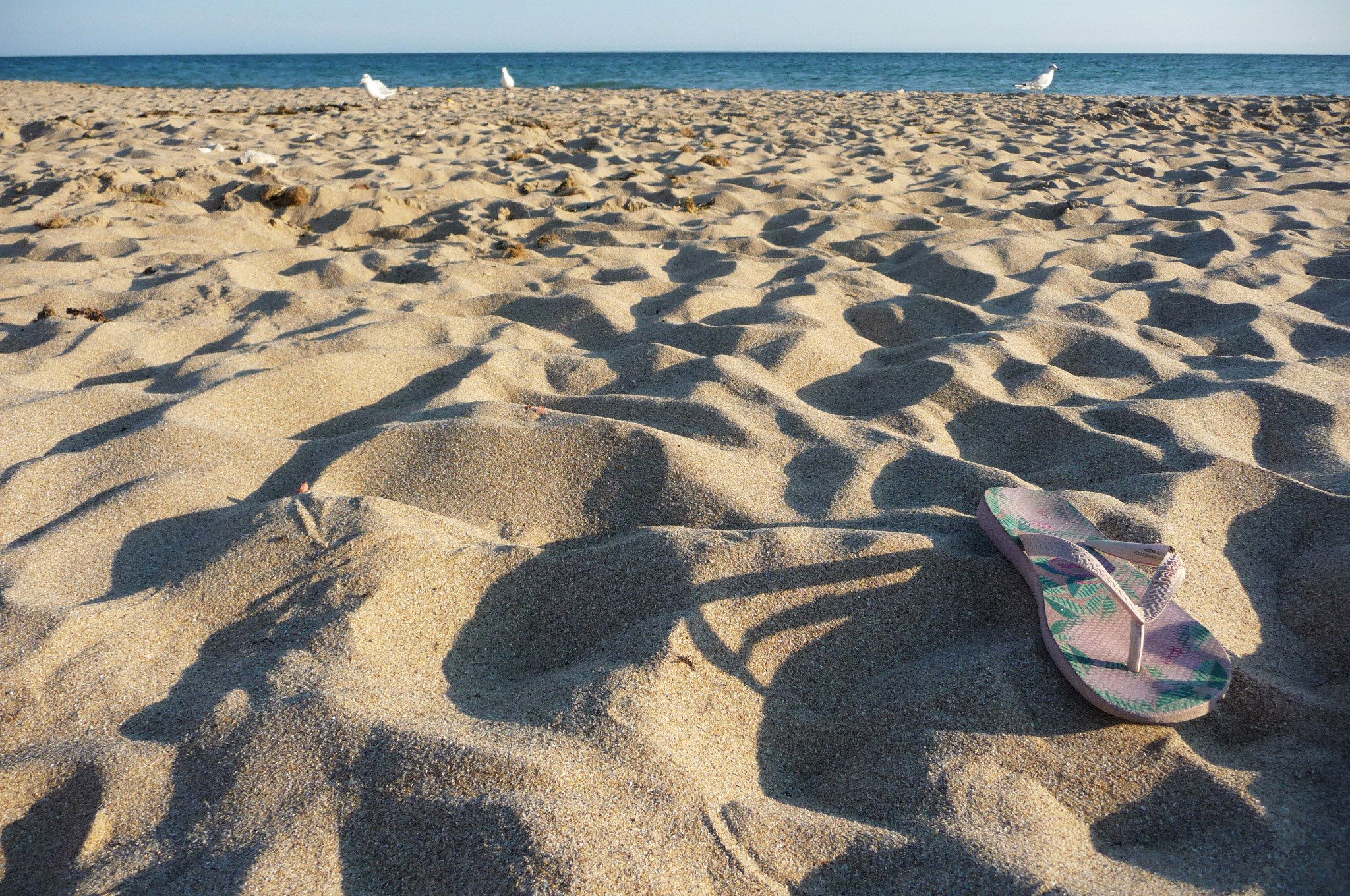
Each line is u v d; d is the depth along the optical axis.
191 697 1.65
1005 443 2.76
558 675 1.72
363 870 1.30
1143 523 2.10
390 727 1.50
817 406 3.08
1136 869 1.33
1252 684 1.66
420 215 6.25
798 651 1.78
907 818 1.42
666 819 1.36
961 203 6.58
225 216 5.90
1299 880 1.29
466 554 2.01
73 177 6.76
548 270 4.55
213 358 3.21
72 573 2.01
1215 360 3.31
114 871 1.30
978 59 64.31
